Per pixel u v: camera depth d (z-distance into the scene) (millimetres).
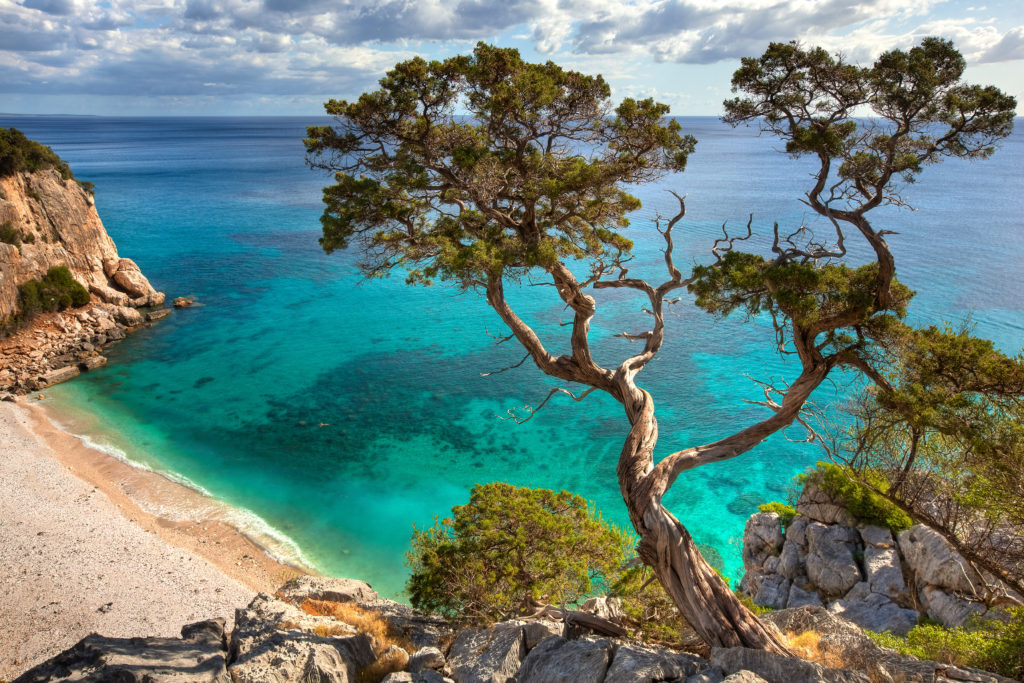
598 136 17500
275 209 146375
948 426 14383
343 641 16234
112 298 76812
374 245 18109
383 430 52594
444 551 21281
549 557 20609
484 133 17547
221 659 14227
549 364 18375
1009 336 59500
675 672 12164
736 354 65625
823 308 15148
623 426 53062
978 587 21984
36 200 71000
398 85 16188
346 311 82188
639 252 97938
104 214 138250
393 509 41938
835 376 55688
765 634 14086
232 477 45188
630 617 18422
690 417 52750
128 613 29422
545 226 18516
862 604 24500
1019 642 15461
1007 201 137250
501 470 46625
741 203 141625
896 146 14641
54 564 32344
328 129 17500
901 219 116625
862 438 18250
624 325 73062
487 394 59094
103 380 61406
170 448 49031
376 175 18172
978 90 13711
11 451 45906
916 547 24547
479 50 16562
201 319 78875
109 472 44688
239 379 62219
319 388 60344
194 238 117750
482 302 85188
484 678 14344
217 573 34094
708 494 43250
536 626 16016
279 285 92562
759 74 14969
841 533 27281
